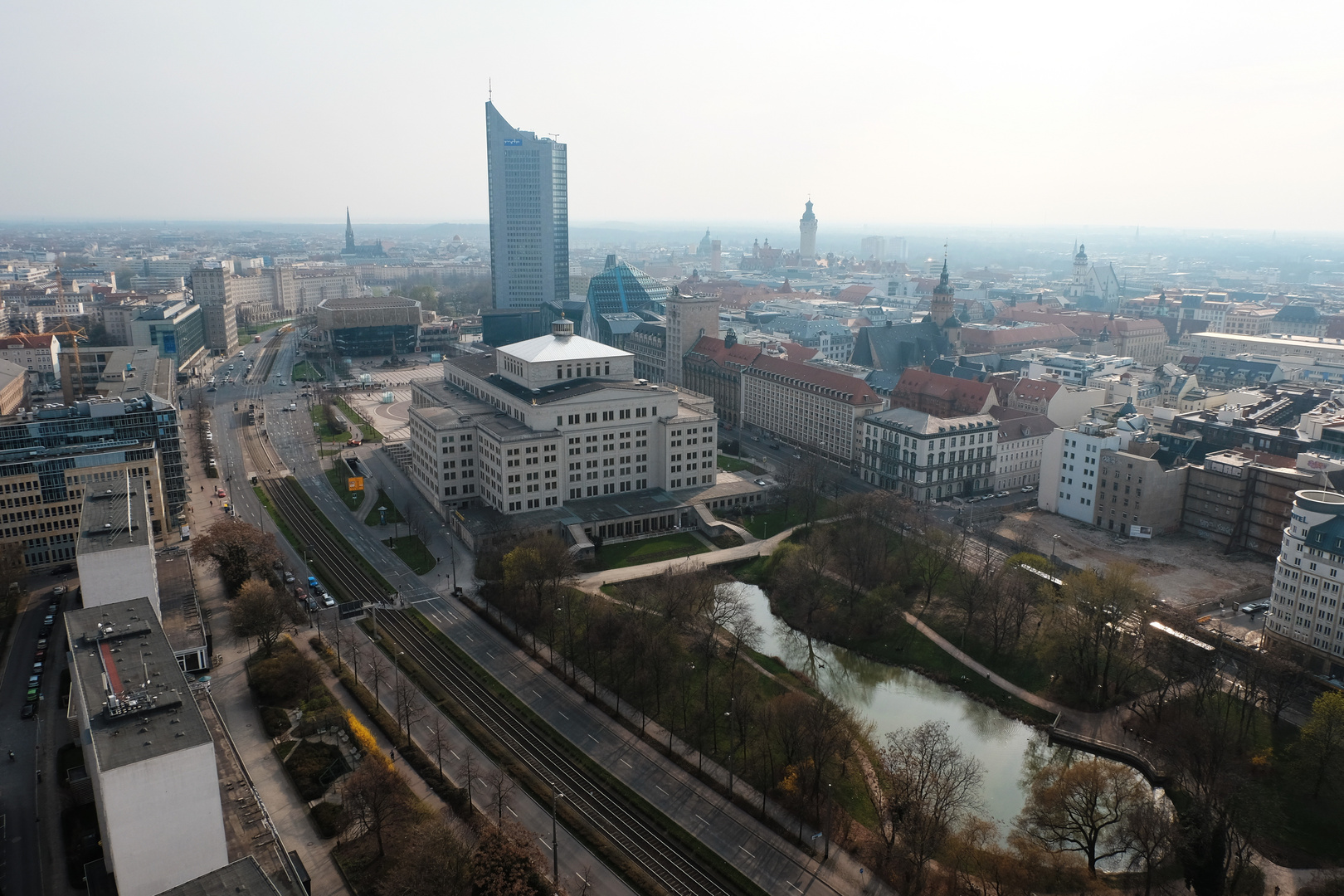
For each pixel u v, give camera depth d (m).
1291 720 198.88
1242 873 152.12
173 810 125.88
